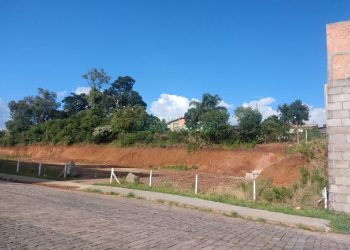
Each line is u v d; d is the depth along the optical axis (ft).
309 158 74.74
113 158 178.19
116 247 26.13
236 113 157.17
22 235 27.96
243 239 32.35
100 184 74.84
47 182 79.25
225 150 147.13
